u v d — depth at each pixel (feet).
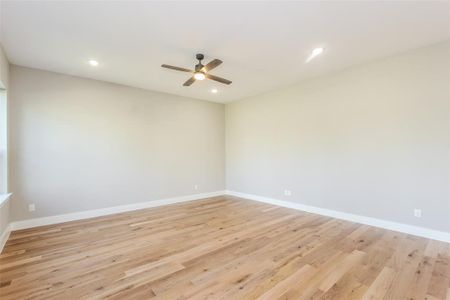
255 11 7.77
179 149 18.38
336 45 10.30
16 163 11.85
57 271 7.69
